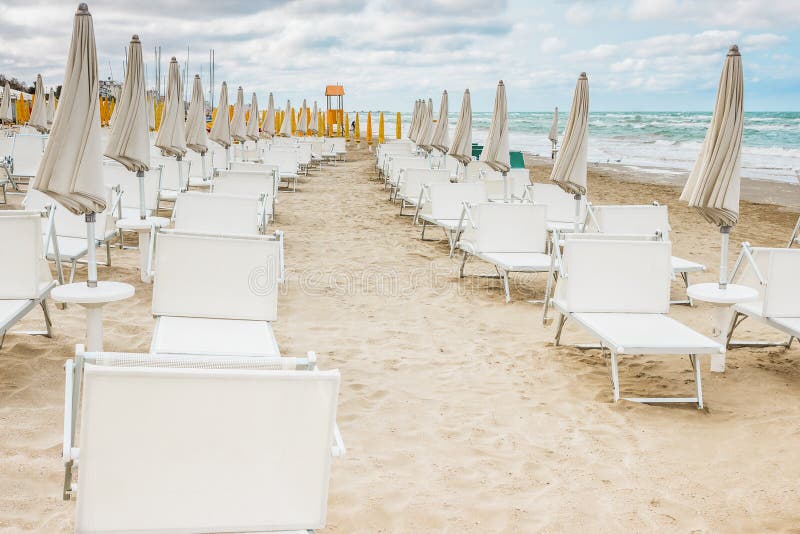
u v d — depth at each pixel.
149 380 1.89
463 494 3.24
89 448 1.90
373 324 5.90
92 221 4.09
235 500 2.03
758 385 4.73
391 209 12.92
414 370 4.87
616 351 4.26
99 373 1.85
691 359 4.46
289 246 9.05
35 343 4.84
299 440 2.04
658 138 47.38
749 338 5.78
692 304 6.90
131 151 5.98
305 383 1.99
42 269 4.82
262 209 8.50
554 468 3.53
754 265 4.84
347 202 13.67
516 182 12.08
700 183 4.71
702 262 8.91
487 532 2.95
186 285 4.33
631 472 3.50
